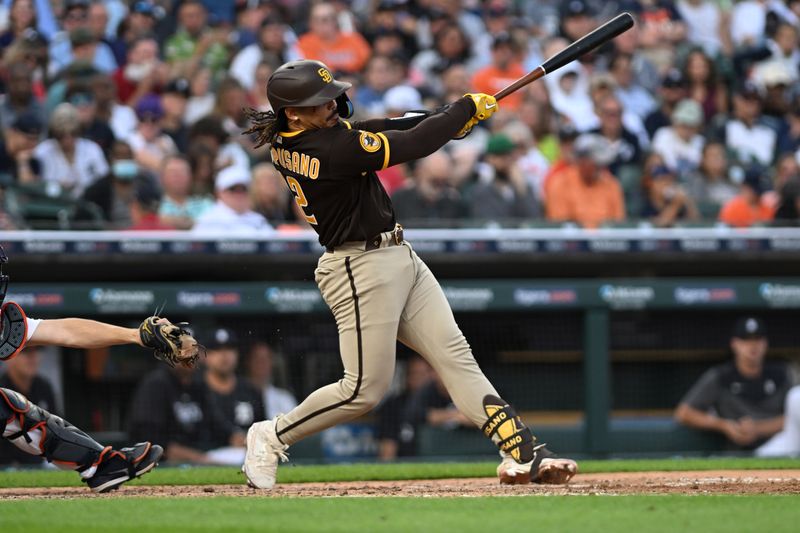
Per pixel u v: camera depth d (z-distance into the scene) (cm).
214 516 1481
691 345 3609
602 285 3453
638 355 3584
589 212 3938
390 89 4312
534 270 3597
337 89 1678
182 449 3256
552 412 3519
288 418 1862
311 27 4456
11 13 4122
